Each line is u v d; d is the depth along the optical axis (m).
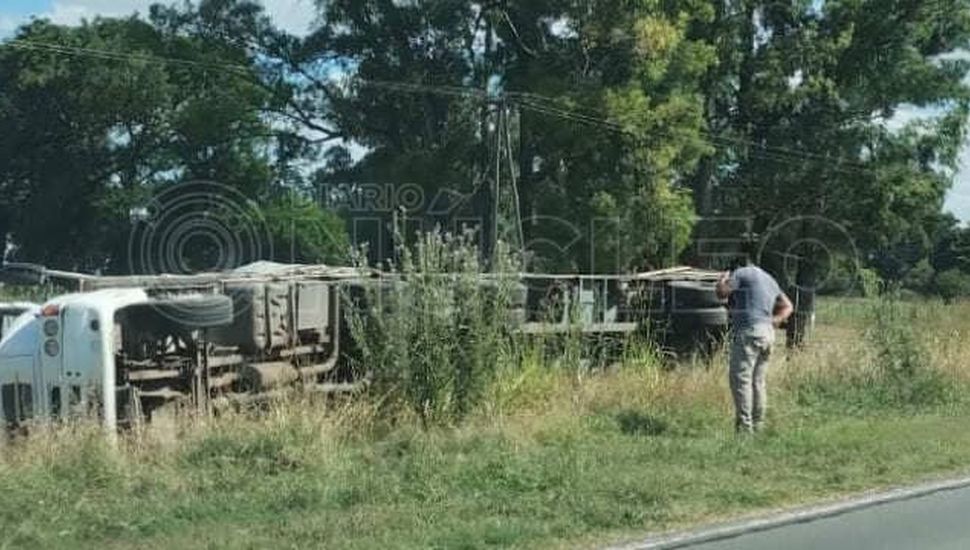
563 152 33.44
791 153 39.19
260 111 41.94
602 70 34.34
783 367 15.09
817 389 14.44
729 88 39.91
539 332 13.72
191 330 10.71
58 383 10.14
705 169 39.31
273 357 11.90
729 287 11.93
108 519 7.52
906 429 11.93
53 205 53.00
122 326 10.49
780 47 38.72
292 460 9.21
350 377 12.71
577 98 32.56
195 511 7.86
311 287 12.38
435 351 11.11
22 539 7.11
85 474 8.45
